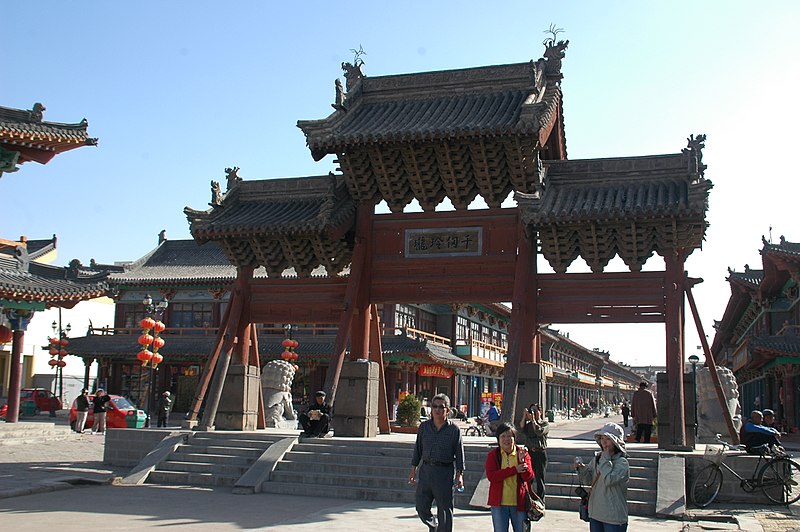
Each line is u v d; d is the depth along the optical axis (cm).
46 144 2725
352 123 2508
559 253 2320
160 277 6981
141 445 2417
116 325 7106
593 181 2412
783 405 5178
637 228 2220
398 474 2008
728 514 1733
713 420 3041
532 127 2197
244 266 2628
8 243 3794
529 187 2377
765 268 5022
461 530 1491
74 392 7906
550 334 8794
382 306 5956
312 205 2639
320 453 2161
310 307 2570
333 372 2342
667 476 1855
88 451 3047
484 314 7762
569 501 1808
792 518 1689
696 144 2308
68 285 3800
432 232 2472
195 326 6925
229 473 2152
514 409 2184
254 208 2692
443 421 1259
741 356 6612
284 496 1916
